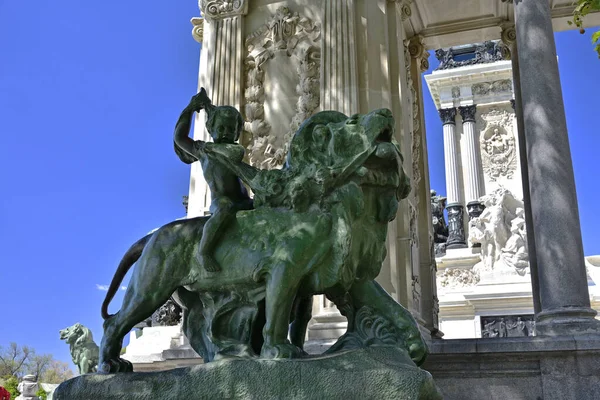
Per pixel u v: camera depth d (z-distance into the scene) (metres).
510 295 22.55
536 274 13.13
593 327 8.47
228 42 11.07
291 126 10.34
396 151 4.79
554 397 8.31
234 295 4.88
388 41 10.85
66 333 16.80
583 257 9.13
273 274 4.61
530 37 10.22
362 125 4.80
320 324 8.73
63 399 4.66
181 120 5.34
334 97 10.04
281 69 10.71
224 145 5.06
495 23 14.04
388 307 4.93
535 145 9.64
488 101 30.80
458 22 14.09
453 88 31.41
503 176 29.70
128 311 5.03
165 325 14.16
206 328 5.06
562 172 9.42
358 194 4.71
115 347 5.03
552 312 8.77
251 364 4.37
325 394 4.20
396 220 10.12
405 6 11.88
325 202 4.72
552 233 9.12
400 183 4.92
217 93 10.82
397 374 4.17
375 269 4.95
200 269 4.93
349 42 10.28
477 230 24.81
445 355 8.89
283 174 4.91
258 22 11.12
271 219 4.82
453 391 8.87
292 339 5.07
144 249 5.16
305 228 4.67
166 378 4.53
